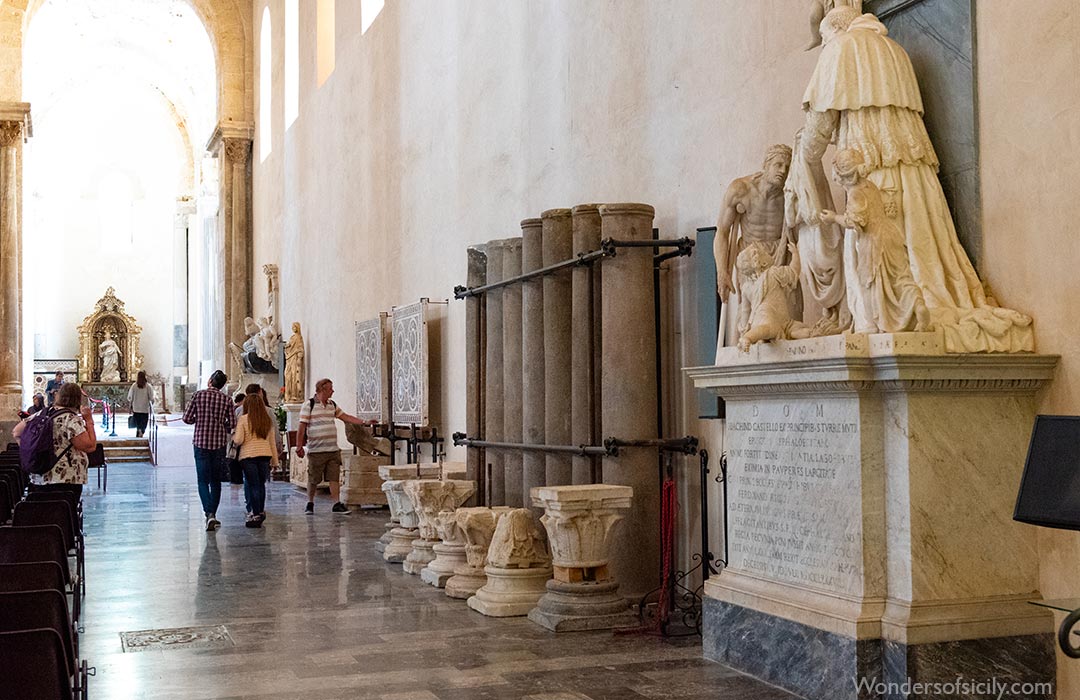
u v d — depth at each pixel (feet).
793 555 17.38
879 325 15.75
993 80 16.65
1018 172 16.21
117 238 137.49
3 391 75.87
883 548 15.75
